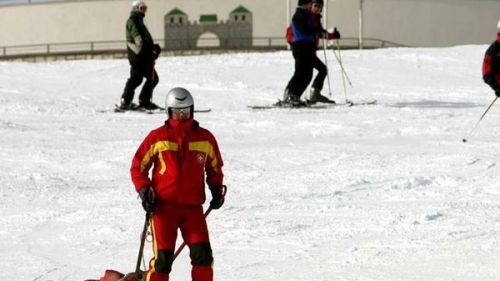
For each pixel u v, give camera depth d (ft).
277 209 71.31
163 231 44.91
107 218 70.74
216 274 53.16
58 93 168.86
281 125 122.72
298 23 140.26
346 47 461.37
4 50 487.61
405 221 65.00
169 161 44.83
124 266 56.80
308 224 65.72
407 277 50.47
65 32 487.20
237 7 460.14
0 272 55.52
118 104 153.58
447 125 119.14
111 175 90.94
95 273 55.21
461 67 201.46
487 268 51.60
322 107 141.59
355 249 57.72
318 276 51.60
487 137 107.76
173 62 220.43
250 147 104.22
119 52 458.91
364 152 98.43
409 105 144.66
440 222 64.28
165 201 45.01
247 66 208.03
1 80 189.06
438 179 80.28
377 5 465.06
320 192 78.13
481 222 63.67
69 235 65.57
